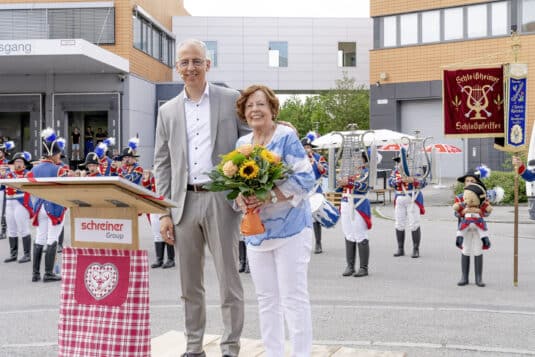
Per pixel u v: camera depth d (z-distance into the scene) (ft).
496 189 29.76
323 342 19.77
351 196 32.12
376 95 111.65
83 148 93.40
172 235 16.75
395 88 110.01
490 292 27.89
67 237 46.91
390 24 110.32
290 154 14.55
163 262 36.83
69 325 13.50
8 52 75.66
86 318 13.35
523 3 98.94
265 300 14.93
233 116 16.74
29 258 38.40
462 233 29.25
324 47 138.92
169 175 17.17
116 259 13.21
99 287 13.30
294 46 138.62
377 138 54.24
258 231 14.12
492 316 23.26
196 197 16.42
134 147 43.14
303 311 14.60
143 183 40.09
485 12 102.12
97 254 13.38
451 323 22.22
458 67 31.09
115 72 91.35
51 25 92.12
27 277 33.27
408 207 38.55
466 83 30.96
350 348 17.71
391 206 74.23
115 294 13.14
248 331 21.38
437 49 106.01
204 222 16.37
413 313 23.79
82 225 13.58
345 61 139.74
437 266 35.24
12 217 38.32
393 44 110.22
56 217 31.71
